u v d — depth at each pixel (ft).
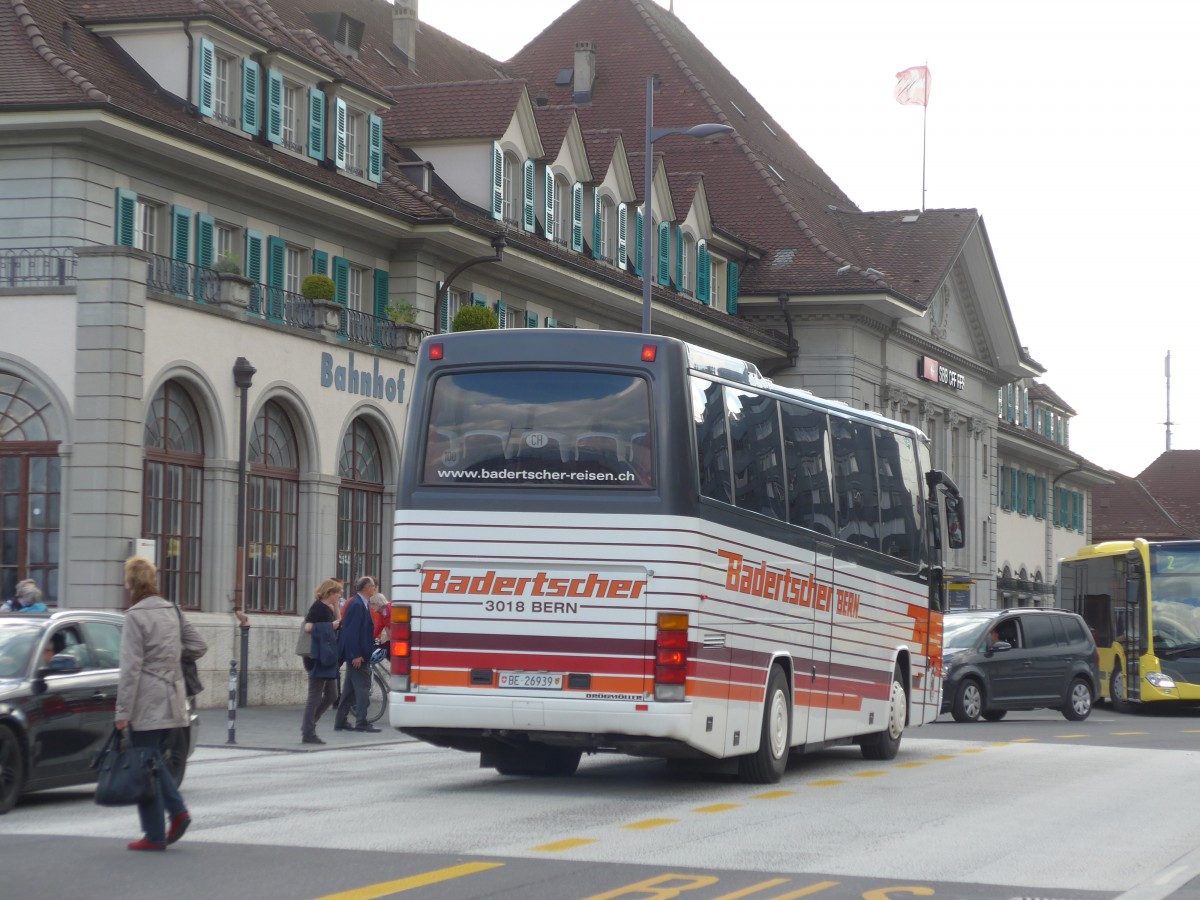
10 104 97.71
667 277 180.65
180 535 99.96
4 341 94.89
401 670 52.60
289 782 57.00
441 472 52.80
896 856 40.42
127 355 93.66
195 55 110.32
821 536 62.39
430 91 147.02
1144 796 56.54
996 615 110.01
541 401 52.42
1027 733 92.68
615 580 51.29
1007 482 267.18
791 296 199.00
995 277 236.63
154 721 38.65
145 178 105.40
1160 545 124.06
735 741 54.49
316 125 123.54
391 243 130.62
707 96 221.05
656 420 51.55
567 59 228.22
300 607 111.34
